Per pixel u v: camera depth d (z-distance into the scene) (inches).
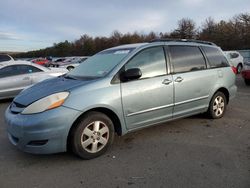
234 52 713.0
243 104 297.0
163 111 187.2
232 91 241.3
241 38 2164.1
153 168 146.2
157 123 187.2
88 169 146.9
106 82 162.4
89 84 158.2
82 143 154.0
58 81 175.5
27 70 352.2
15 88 339.6
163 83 183.9
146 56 183.0
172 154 163.6
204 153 164.1
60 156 163.2
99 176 139.3
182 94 196.2
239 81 525.0
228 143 179.6
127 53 179.0
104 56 195.5
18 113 152.6
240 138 188.5
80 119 152.9
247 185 127.4
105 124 161.2
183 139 188.1
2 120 253.4
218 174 137.9
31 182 135.2
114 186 129.5
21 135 146.9
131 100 169.0
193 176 136.6
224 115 246.5
